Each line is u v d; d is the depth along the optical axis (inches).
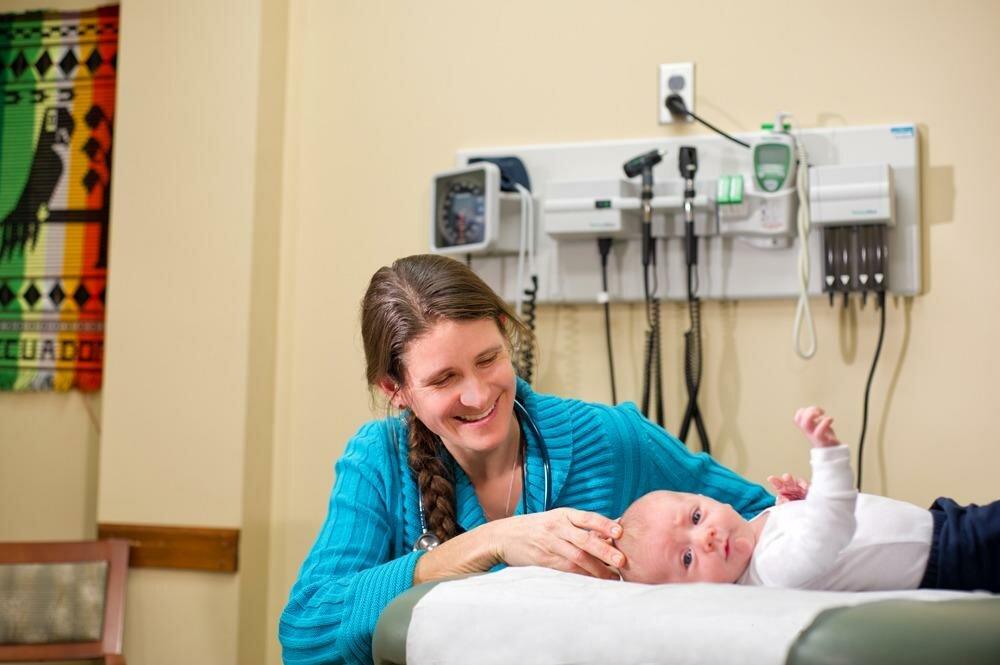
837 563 43.8
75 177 108.0
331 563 54.1
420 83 99.1
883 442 84.6
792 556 44.4
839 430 86.0
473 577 39.8
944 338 83.7
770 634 30.1
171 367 98.6
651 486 60.8
